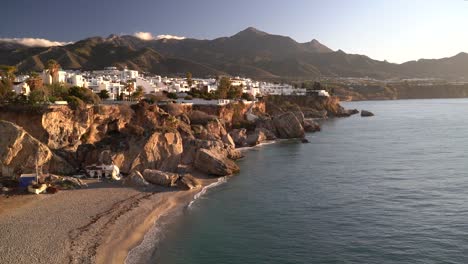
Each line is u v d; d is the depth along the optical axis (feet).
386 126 513.04
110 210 166.30
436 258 127.13
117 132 267.39
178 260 127.65
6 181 194.39
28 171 207.92
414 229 149.69
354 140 390.21
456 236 142.00
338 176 235.81
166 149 246.88
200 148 258.78
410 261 126.00
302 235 147.84
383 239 142.10
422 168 248.32
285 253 133.49
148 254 130.41
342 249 135.64
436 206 173.58
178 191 202.28
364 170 249.34
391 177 227.81
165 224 157.58
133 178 207.51
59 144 238.07
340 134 443.73
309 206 180.65
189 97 437.17
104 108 264.93
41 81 319.88
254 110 513.45
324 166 266.57
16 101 248.32
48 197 181.06
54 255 122.93
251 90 655.76
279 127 425.69
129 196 187.73
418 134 419.95
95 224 149.79
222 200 191.31
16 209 163.43
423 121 562.66
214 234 148.77
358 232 149.07
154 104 310.86
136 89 425.69
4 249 125.90
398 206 175.83
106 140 252.21
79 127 248.73
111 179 216.13
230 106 431.43
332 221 160.97
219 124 357.00
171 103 362.12
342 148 341.82
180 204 183.01
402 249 134.00
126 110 279.90
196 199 192.03
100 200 179.32
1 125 204.23
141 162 235.81
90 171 219.00
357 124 554.05
